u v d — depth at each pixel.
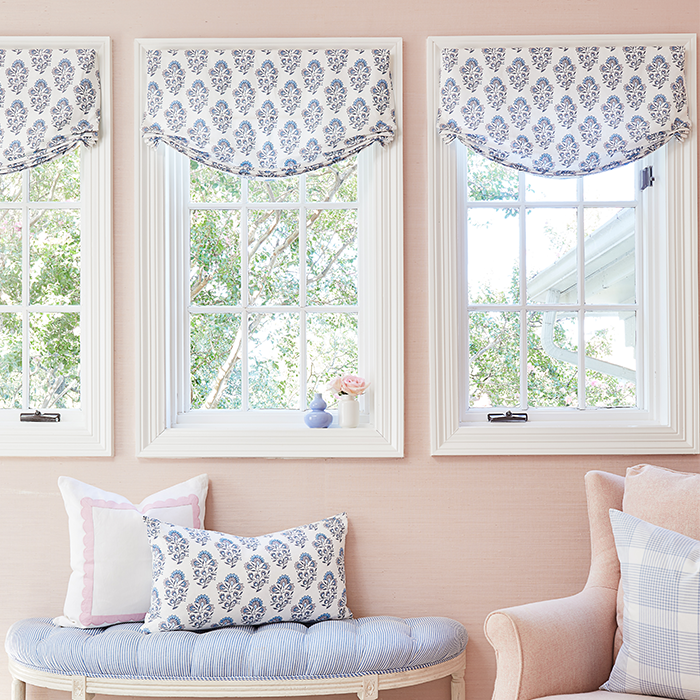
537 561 2.12
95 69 2.13
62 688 1.74
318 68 2.11
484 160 2.25
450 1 2.15
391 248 2.13
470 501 2.12
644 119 2.09
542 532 2.12
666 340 2.15
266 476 2.12
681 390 2.13
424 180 2.15
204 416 2.22
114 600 1.88
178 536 1.85
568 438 2.11
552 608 1.60
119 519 1.94
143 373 2.12
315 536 1.97
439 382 2.12
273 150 2.10
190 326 2.25
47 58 2.12
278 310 2.25
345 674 1.72
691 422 2.12
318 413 2.13
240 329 2.26
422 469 2.12
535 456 2.12
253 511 2.12
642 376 2.23
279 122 2.10
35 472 2.13
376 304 2.13
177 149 2.10
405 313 2.14
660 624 1.47
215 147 2.09
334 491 2.12
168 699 2.03
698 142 2.14
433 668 1.81
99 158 2.14
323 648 1.73
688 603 1.46
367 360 2.20
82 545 1.92
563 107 2.10
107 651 1.72
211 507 2.12
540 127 2.09
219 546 1.86
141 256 2.13
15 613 2.11
